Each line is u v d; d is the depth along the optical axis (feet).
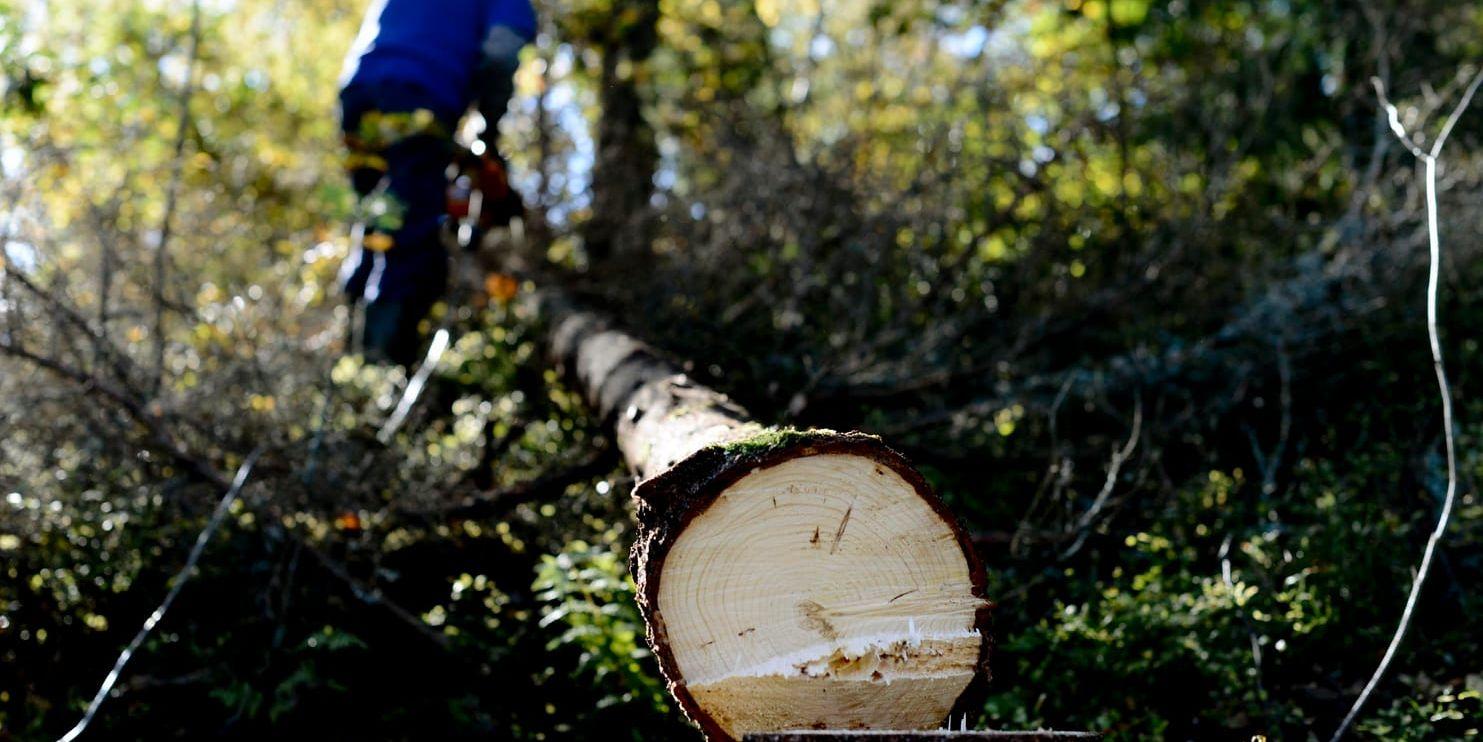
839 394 15.52
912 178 19.60
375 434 14.14
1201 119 22.22
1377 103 23.22
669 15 24.47
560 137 22.17
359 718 11.64
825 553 7.43
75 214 15.48
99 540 12.63
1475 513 12.60
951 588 7.61
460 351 17.06
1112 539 13.66
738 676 7.28
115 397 12.73
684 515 7.19
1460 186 18.22
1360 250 17.53
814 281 17.66
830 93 25.09
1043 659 11.17
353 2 27.30
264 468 13.07
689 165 21.91
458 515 13.75
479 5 16.63
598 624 11.00
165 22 23.91
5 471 12.94
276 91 26.78
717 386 15.70
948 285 18.10
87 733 11.34
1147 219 19.21
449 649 11.94
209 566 12.69
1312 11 26.84
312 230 19.99
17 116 14.57
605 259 19.90
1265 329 16.71
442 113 15.80
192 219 17.35
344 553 13.20
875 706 7.50
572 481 13.99
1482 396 15.70
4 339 13.10
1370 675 11.02
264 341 14.96
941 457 14.80
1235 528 13.39
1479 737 9.67
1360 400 16.05
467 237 17.28
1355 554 12.14
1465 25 26.94
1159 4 26.86
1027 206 20.08
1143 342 16.80
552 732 11.42
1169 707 10.78
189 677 11.41
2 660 12.14
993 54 23.97
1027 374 16.92
